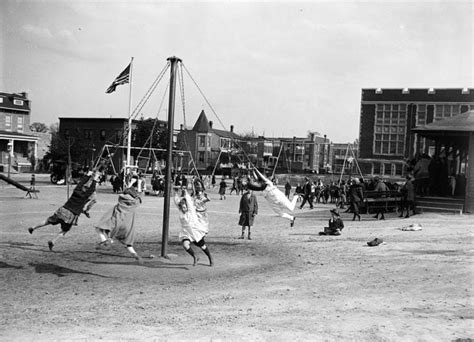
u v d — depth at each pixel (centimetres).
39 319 739
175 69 1431
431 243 1509
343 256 1317
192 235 1217
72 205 1305
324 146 11100
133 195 1245
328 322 711
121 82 3828
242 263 1275
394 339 630
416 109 7450
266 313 770
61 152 5438
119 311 795
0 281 1032
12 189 4019
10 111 7306
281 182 7419
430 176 2925
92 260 1291
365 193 2433
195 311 790
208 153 10425
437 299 850
